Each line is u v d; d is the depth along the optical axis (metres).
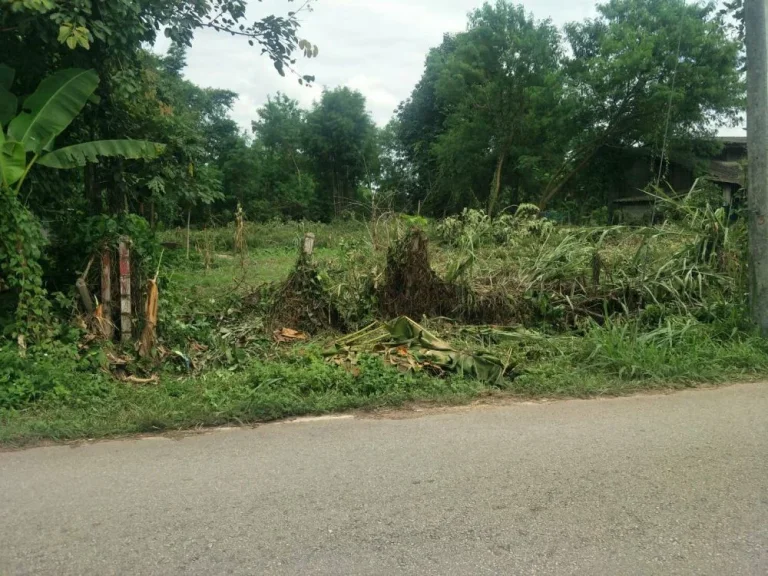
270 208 35.19
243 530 3.22
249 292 9.36
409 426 4.86
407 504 3.49
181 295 9.97
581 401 5.60
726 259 9.14
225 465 4.07
